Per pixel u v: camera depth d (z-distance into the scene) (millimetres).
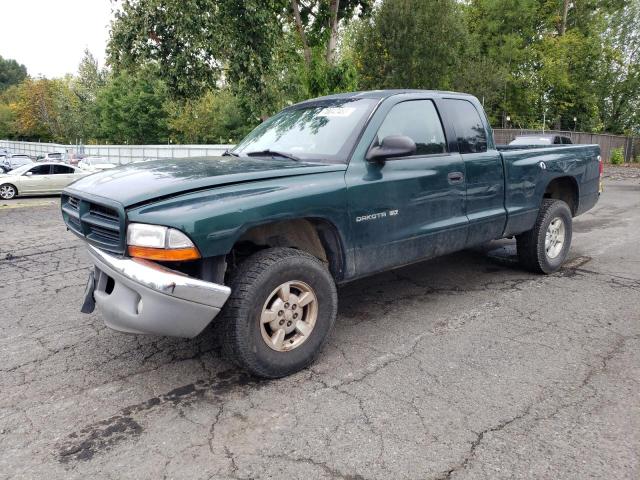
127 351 3754
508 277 5453
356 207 3494
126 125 47781
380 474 2311
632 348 3629
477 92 27812
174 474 2344
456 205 4266
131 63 13070
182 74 12938
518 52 31531
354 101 4043
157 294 2699
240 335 2973
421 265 5996
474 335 3912
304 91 14711
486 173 4520
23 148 50312
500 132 27219
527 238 5324
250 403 2961
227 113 40938
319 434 2633
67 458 2484
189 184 2877
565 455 2428
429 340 3830
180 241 2697
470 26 32844
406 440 2562
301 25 14766
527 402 2916
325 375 3289
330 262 3576
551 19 33438
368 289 5121
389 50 25344
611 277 5430
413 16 24484
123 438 2646
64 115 55062
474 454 2443
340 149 3633
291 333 3307
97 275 3252
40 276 6148
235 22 12961
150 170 3295
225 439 2611
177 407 2943
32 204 14914
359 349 3686
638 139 35781
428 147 4117
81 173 18297
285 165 3428
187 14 11883
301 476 2307
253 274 3000
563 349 3631
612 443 2516
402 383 3162
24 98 60625
